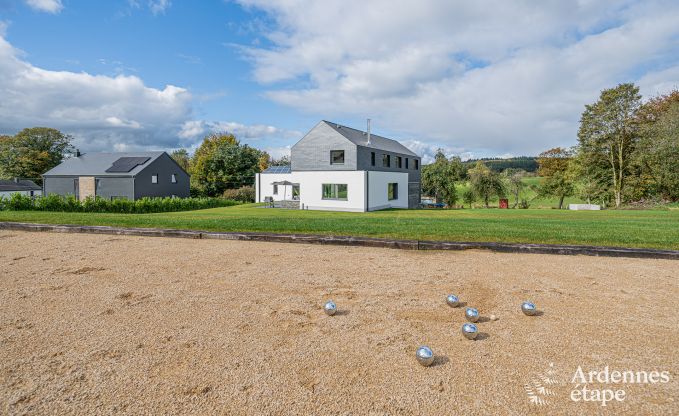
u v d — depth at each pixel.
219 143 57.22
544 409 2.07
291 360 2.63
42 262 5.71
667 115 23.72
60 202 17.17
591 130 28.28
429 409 2.07
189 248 6.84
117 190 32.41
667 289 4.33
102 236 8.26
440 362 2.61
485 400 2.16
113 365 2.56
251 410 2.06
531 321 3.37
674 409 2.07
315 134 24.44
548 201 40.03
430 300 3.93
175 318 3.42
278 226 8.97
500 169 38.06
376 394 2.22
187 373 2.45
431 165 39.41
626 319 3.40
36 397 2.19
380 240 6.98
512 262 5.69
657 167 24.59
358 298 4.00
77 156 36.75
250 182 45.31
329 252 6.49
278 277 4.84
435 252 6.48
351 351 2.78
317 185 24.42
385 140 31.12
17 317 3.45
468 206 39.66
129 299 3.96
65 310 3.63
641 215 13.97
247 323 3.30
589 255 6.17
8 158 47.19
